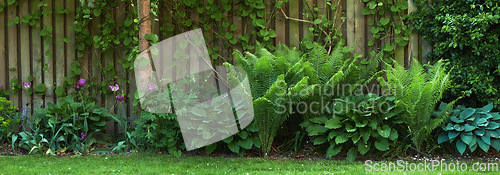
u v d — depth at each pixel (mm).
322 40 5023
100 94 5082
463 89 4496
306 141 4594
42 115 4539
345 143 4215
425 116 4004
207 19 5027
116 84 4641
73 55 5082
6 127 4465
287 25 5051
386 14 4867
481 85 4383
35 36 5086
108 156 4152
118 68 5098
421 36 4816
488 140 3898
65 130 4367
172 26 5008
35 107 5090
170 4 5027
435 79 4012
